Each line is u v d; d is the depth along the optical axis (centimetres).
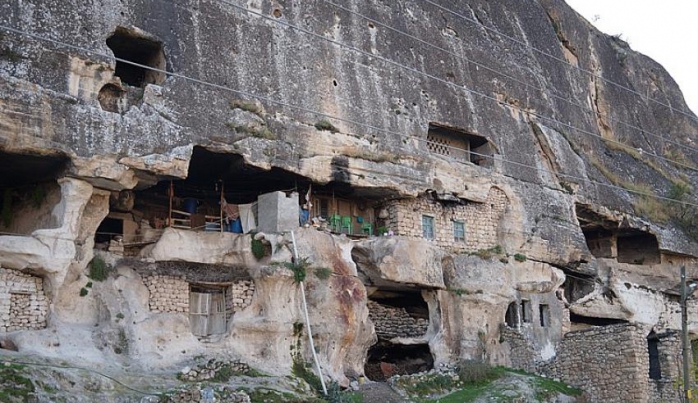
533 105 3603
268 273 2464
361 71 2920
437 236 3064
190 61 2470
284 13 2773
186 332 2361
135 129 2298
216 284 2508
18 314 2208
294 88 2697
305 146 2667
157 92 2366
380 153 2869
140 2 2420
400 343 2889
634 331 2755
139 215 2706
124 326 2278
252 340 2448
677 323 3866
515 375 2836
